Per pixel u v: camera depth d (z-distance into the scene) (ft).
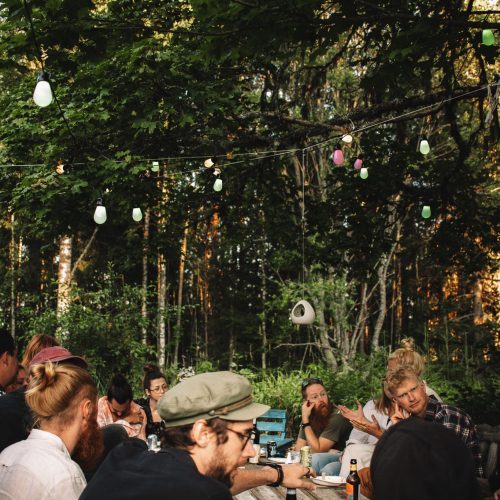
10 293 60.29
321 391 18.81
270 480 9.53
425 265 68.74
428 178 34.40
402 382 11.49
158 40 27.55
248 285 79.36
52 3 16.02
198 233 71.56
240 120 30.48
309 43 18.19
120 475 5.87
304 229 36.24
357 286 68.49
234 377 6.33
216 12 17.13
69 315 44.47
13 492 7.49
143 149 30.45
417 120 48.88
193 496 5.57
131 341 45.06
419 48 17.54
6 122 31.91
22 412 10.04
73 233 32.96
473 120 47.73
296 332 72.23
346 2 17.26
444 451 5.98
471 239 35.01
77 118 28.99
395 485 5.91
